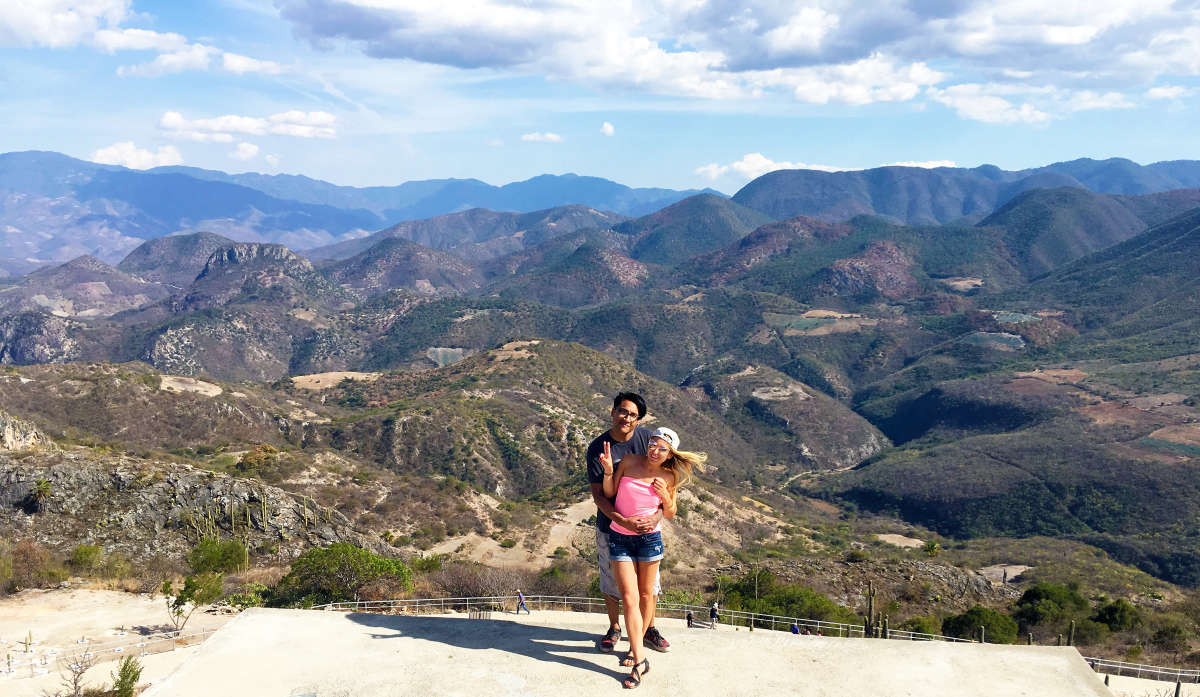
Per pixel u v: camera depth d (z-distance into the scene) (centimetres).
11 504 4525
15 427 5391
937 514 18662
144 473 5050
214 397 14738
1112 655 3419
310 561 2844
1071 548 14188
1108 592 8294
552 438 16600
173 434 13375
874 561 5756
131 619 2684
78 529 4488
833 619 3528
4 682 1886
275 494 5369
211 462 9694
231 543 3884
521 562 7912
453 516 9262
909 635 2702
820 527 14725
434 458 14888
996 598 5319
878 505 19938
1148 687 1844
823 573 5341
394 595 2766
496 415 17200
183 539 4684
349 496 9219
